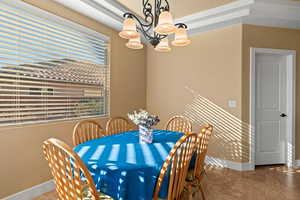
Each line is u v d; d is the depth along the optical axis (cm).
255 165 337
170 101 395
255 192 240
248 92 315
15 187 209
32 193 224
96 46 309
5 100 198
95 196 112
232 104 322
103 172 137
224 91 331
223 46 332
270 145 338
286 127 340
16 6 201
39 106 232
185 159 150
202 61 355
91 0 256
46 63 237
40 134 232
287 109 339
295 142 335
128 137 229
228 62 326
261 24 319
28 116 222
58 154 117
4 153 199
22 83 216
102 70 325
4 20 196
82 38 284
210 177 286
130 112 388
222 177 286
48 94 241
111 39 341
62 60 257
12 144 206
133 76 394
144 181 135
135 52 399
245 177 286
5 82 202
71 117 277
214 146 342
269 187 254
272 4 274
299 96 336
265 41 321
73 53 272
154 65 419
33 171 226
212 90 344
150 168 138
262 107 334
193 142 157
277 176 290
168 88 398
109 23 317
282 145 341
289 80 335
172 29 174
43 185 237
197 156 176
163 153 166
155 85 416
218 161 337
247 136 315
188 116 371
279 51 325
